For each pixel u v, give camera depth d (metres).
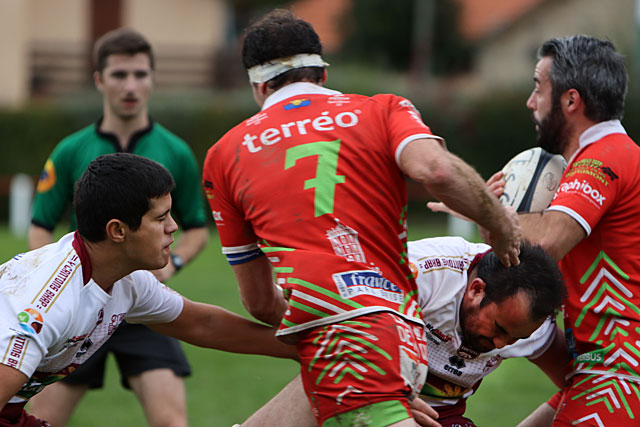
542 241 12.12
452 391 12.75
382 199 11.05
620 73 12.78
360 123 11.23
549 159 13.31
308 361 10.88
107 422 21.53
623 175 12.34
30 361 10.42
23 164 74.19
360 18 113.12
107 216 10.62
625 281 12.44
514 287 11.31
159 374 16.23
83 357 11.60
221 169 11.70
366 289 10.69
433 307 12.09
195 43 95.50
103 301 11.09
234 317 12.82
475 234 55.94
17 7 87.12
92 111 74.19
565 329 13.06
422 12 110.88
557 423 12.85
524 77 99.81
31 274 10.77
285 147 11.21
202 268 43.66
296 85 11.84
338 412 10.68
